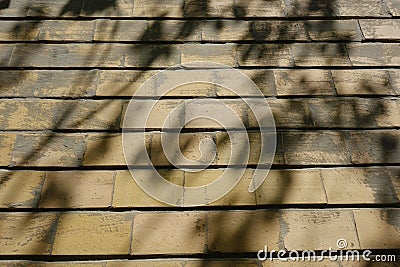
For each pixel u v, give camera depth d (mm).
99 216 1748
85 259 1669
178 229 1721
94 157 1871
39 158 1867
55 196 1783
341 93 2068
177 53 2178
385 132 1967
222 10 2336
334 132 1957
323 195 1798
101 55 2164
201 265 1657
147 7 2336
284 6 2359
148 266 1653
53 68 2121
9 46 2189
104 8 2326
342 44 2230
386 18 2326
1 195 1778
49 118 1972
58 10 2318
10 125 1949
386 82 2111
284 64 2152
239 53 2184
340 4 2373
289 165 1867
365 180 1841
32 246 1682
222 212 1761
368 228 1736
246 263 1662
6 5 2324
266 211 1764
